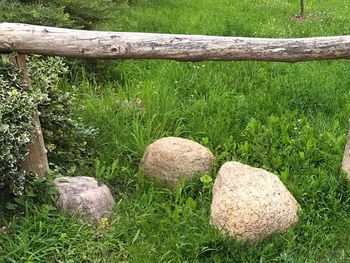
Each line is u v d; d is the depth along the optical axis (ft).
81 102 10.36
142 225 7.27
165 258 6.79
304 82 11.73
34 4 11.43
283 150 9.07
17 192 6.96
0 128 6.68
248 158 9.02
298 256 6.82
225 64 12.69
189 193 8.07
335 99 11.24
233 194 7.00
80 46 7.16
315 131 9.77
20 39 7.07
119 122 9.73
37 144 7.55
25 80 7.43
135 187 8.25
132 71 12.42
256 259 6.75
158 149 8.38
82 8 12.07
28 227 6.95
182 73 12.10
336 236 7.22
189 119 10.07
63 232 6.98
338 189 7.96
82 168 8.50
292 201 7.32
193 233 7.07
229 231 6.88
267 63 12.84
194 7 19.57
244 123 10.13
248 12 19.11
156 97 10.45
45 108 8.09
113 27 13.87
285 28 16.43
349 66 13.21
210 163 8.42
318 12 19.65
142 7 18.85
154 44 7.25
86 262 6.74
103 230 7.12
